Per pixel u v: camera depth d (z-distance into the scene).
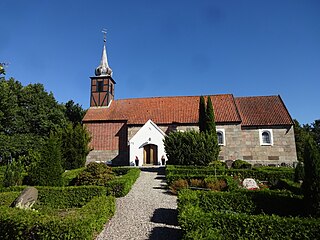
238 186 13.15
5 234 6.39
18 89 39.19
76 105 51.88
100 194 10.91
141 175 18.67
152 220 8.91
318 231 5.84
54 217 6.64
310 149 7.46
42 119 38.09
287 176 16.47
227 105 31.23
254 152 28.52
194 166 18.88
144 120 30.38
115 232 7.82
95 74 35.75
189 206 7.34
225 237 6.13
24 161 17.20
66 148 24.20
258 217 6.27
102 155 30.67
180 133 20.84
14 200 9.29
